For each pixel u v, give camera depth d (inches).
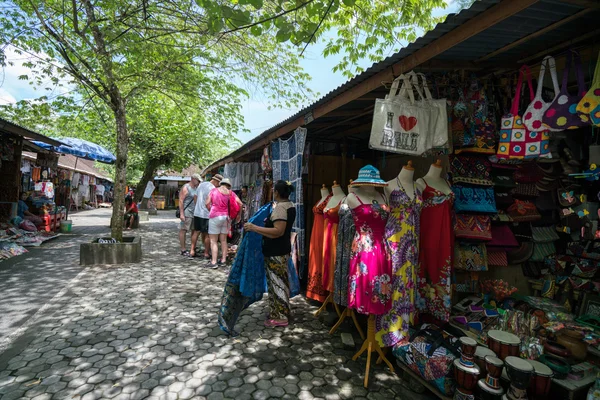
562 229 128.8
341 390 97.4
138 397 90.5
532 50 98.2
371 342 106.7
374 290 100.3
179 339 126.3
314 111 153.1
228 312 130.3
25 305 156.5
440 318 112.5
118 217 264.1
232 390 95.4
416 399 94.3
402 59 99.6
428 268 115.0
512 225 132.6
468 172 118.7
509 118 99.0
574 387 79.1
